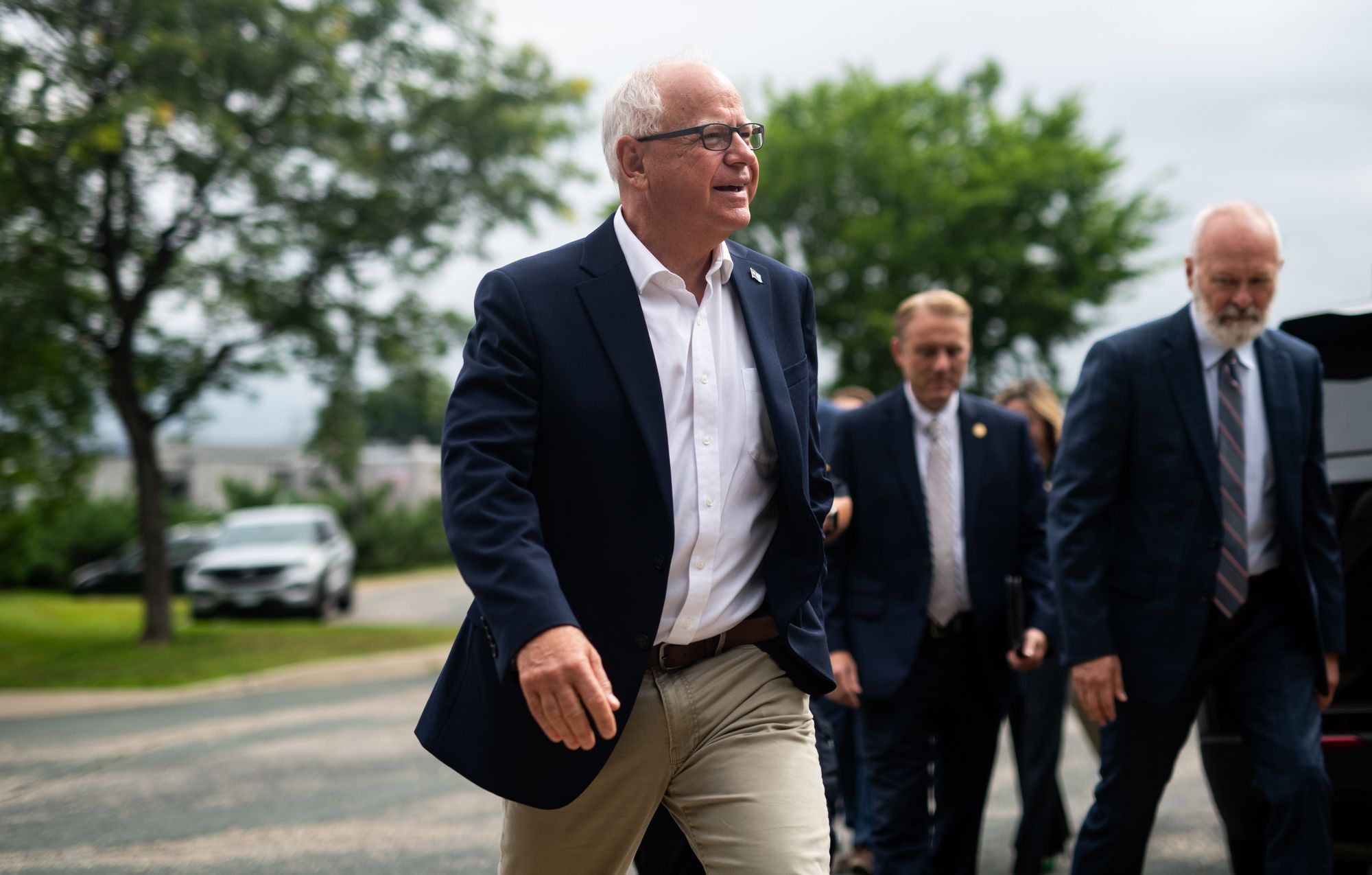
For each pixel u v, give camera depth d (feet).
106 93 42.73
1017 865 14.93
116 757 24.54
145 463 49.01
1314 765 10.27
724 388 7.60
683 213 7.48
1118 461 11.24
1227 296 10.91
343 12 46.57
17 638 52.95
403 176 48.73
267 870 15.53
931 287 87.04
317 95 44.93
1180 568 10.94
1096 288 88.07
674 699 7.44
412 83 49.29
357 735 27.25
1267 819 12.20
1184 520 11.02
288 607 66.03
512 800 7.18
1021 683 14.38
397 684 38.06
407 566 126.93
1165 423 11.12
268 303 49.01
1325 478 11.18
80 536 99.91
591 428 7.16
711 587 7.50
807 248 89.76
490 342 7.16
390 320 51.01
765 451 7.73
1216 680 11.17
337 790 20.98
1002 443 14.11
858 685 13.79
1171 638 10.91
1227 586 10.89
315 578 66.74
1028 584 13.96
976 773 13.99
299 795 20.57
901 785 13.55
